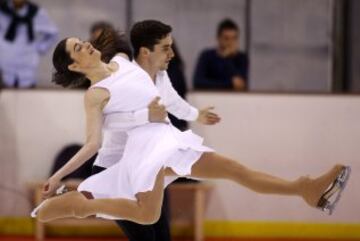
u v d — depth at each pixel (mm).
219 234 21844
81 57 12875
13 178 21891
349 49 28031
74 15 29812
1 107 21844
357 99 21844
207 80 22562
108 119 13016
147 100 12945
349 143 21875
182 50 29875
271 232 21875
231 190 21828
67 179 20609
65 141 21891
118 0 29891
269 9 29781
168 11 29891
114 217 12664
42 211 12727
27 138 21875
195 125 21781
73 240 21406
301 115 21891
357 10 28016
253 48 29812
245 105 21828
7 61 23453
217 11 29953
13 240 21094
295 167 21891
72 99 21891
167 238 14039
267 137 21875
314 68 29688
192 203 21656
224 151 21844
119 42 13953
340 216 21828
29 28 23578
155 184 12562
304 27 29656
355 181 21812
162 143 12766
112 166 13102
